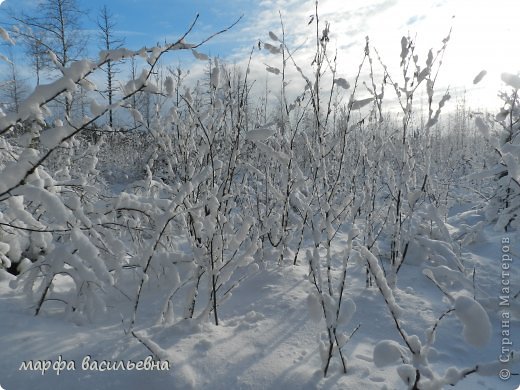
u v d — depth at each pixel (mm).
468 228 4684
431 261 3855
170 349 2096
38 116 2488
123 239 4402
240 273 3535
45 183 3092
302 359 2068
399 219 3512
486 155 9344
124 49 2086
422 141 3828
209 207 2723
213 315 2699
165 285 3188
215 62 2988
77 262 2441
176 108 3012
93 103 2113
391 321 2682
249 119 4035
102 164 12742
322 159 2824
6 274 3197
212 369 1947
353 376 1921
